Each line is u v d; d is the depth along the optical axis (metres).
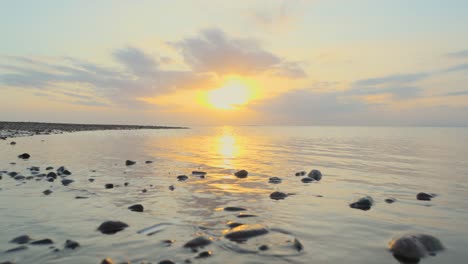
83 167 11.56
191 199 6.68
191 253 3.70
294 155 17.12
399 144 26.97
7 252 3.73
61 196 6.84
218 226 4.81
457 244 4.15
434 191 7.79
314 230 4.68
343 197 7.04
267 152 18.97
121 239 4.20
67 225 4.83
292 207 6.06
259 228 4.49
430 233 4.63
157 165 12.45
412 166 12.54
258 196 7.05
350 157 16.08
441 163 13.48
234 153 18.14
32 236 4.31
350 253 3.79
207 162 13.68
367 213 5.70
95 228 4.68
